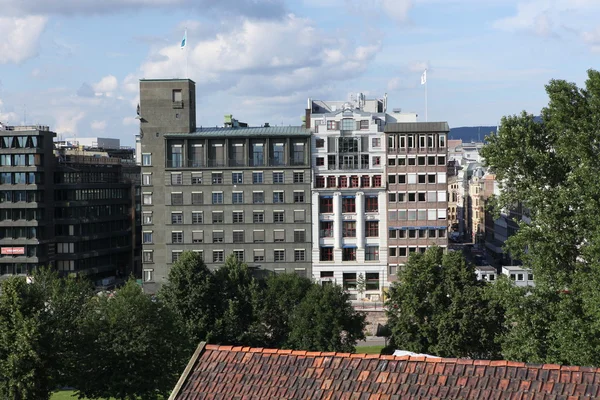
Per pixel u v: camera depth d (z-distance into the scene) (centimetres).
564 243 5284
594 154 5200
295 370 2191
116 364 6881
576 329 4881
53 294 7412
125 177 18800
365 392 2055
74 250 15688
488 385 1992
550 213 5316
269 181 14250
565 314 5019
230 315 9275
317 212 14238
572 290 5053
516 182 5728
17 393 6216
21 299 6488
